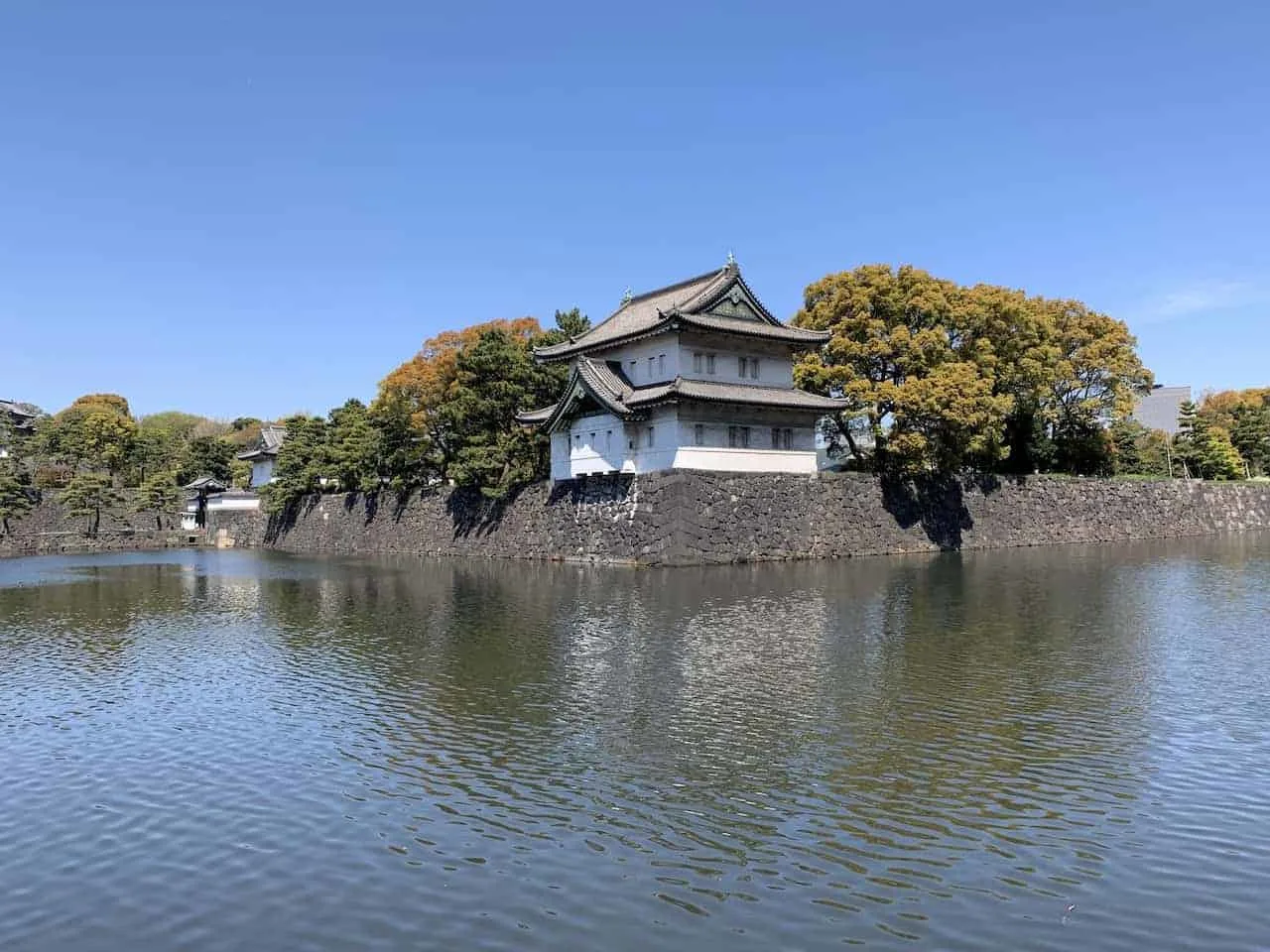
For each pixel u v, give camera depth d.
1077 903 10.44
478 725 17.94
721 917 10.28
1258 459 103.38
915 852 11.85
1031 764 15.06
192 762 16.25
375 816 13.46
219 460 118.06
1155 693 19.34
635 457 52.09
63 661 25.69
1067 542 67.62
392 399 70.31
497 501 62.53
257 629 31.16
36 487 99.50
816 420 55.66
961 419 54.16
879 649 24.23
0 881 11.68
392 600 38.34
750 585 38.78
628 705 19.05
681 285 58.16
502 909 10.58
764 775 14.72
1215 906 10.31
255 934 10.20
